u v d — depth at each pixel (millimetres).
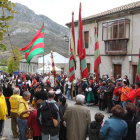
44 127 4750
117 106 4223
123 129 4012
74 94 15273
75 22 22359
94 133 4387
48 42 103125
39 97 7242
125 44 17062
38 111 4824
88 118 4707
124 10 16703
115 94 9641
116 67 18516
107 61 19219
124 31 16750
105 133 4004
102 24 19062
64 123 5105
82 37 11383
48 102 4773
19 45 99312
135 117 4293
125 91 8406
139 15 15969
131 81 16766
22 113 5238
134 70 16781
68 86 14812
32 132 5137
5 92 8945
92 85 12148
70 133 4617
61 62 38844
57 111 4723
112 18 18375
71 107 4773
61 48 96812
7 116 8719
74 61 13141
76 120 4633
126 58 17250
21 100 5551
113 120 4066
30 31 127625
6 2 6871
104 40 18781
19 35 116750
